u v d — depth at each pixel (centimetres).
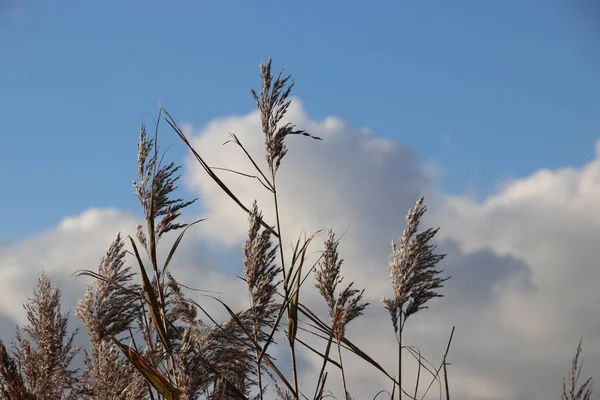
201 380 341
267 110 434
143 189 398
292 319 417
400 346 463
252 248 407
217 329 379
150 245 393
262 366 409
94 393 371
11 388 345
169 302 402
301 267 419
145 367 362
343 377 445
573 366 391
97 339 371
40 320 364
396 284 474
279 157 428
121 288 374
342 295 455
